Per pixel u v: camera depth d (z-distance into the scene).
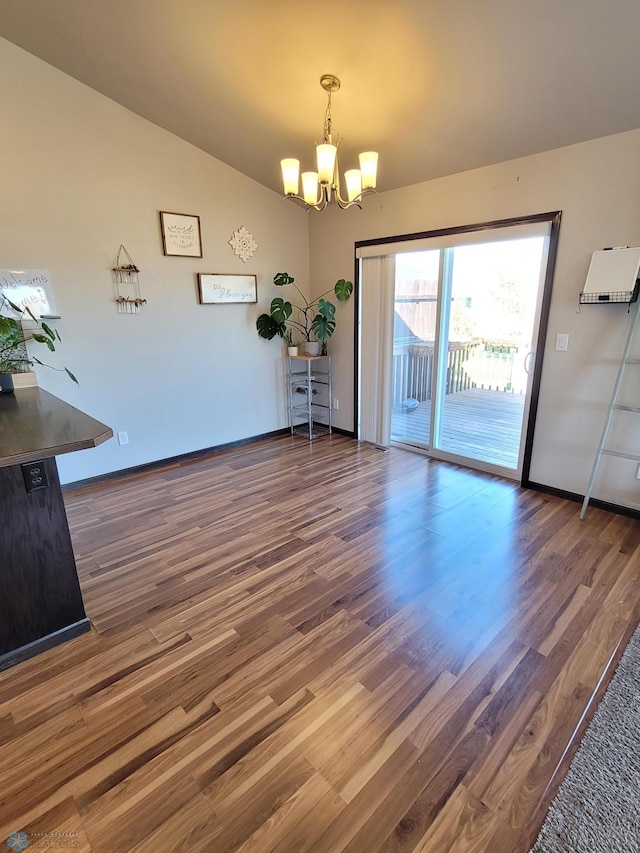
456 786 1.36
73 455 3.62
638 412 2.83
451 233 3.55
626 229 2.69
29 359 3.29
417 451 4.42
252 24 2.43
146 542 2.80
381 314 4.30
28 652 1.88
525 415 3.43
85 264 3.45
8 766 1.44
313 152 3.68
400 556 2.59
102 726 1.57
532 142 2.88
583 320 2.98
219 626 2.05
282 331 4.65
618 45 2.09
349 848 1.21
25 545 1.82
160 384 4.04
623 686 1.69
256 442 4.86
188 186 3.88
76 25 2.64
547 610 2.12
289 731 1.54
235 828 1.26
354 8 2.22
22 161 3.07
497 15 2.08
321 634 1.99
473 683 1.73
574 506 3.19
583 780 1.37
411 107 2.85
